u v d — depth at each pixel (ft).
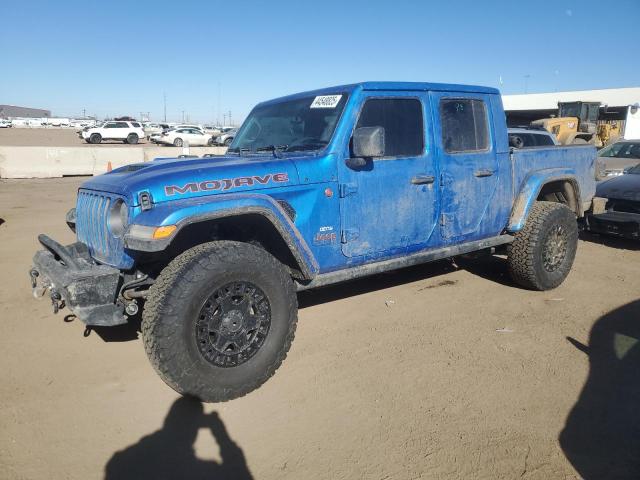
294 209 12.52
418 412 10.91
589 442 9.87
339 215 13.30
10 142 125.18
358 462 9.41
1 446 9.86
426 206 14.97
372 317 16.22
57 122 310.65
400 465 9.30
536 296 18.04
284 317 11.99
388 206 14.15
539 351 13.69
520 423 10.48
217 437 10.17
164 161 14.25
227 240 12.58
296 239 12.23
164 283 10.57
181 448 9.84
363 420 10.66
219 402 11.30
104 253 12.50
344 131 13.34
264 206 11.63
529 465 9.25
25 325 15.56
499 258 22.82
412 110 14.74
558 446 9.77
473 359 13.28
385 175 14.01
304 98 15.10
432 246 15.46
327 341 14.48
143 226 10.66
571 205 20.06
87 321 10.75
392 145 14.26
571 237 18.51
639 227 24.16
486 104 16.61
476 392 11.67
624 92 114.21
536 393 11.61
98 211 12.60
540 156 18.42
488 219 16.74
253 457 9.58
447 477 8.99
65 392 11.78
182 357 10.53
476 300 17.67
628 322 15.60
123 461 9.47
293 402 11.37
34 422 10.63
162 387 12.05
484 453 9.59
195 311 10.61
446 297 18.02
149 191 11.05
